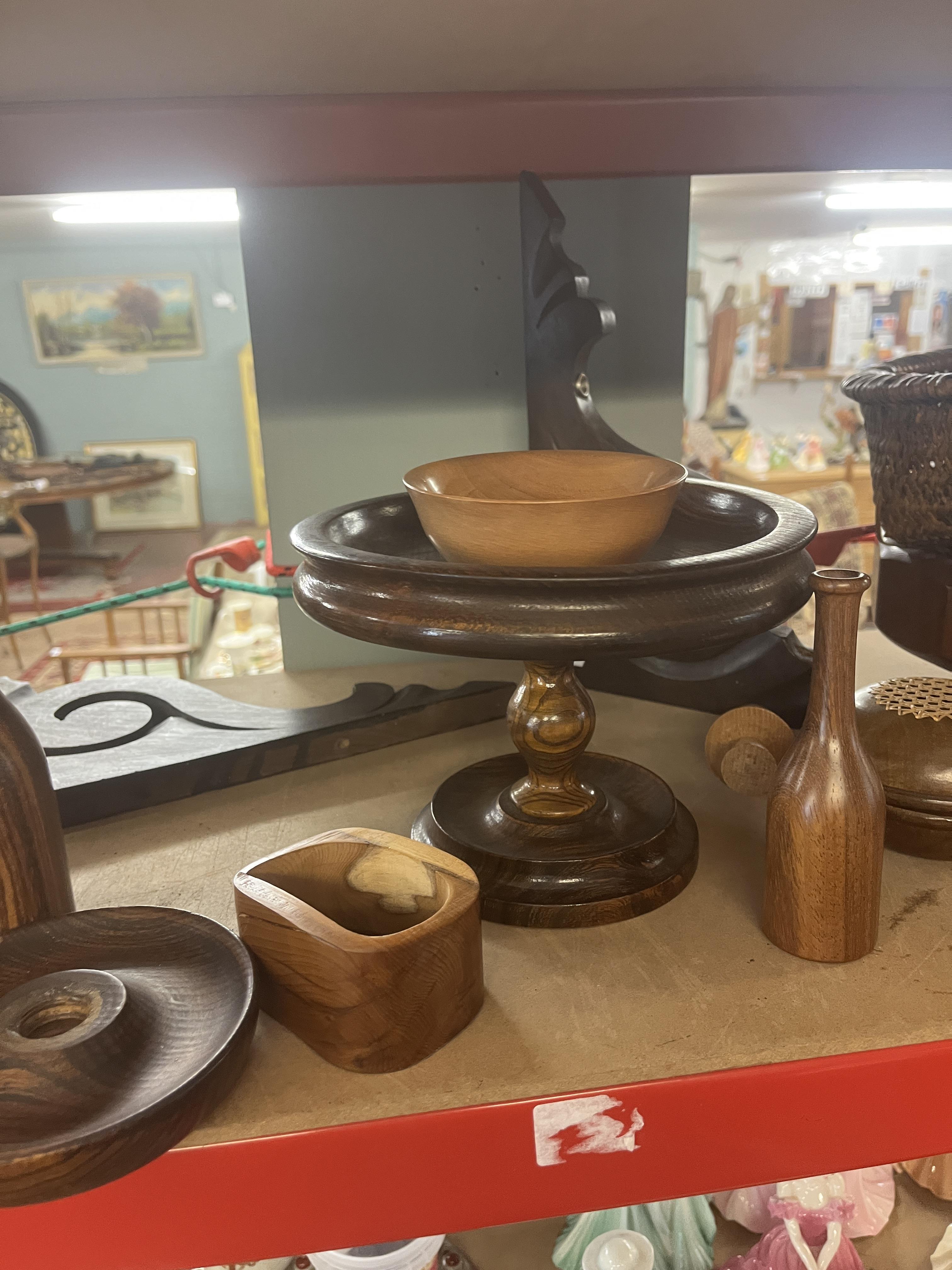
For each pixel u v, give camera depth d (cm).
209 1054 39
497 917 53
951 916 52
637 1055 42
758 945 50
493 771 65
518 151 60
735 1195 87
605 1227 84
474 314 94
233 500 598
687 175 64
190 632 253
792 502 56
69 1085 37
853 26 47
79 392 571
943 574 64
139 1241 41
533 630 41
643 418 100
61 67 49
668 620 42
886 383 60
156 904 56
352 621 45
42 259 545
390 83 56
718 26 47
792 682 75
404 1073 42
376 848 48
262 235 89
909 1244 87
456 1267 83
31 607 430
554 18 44
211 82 53
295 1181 41
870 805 45
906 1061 43
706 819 64
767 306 478
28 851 48
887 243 441
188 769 68
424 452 98
